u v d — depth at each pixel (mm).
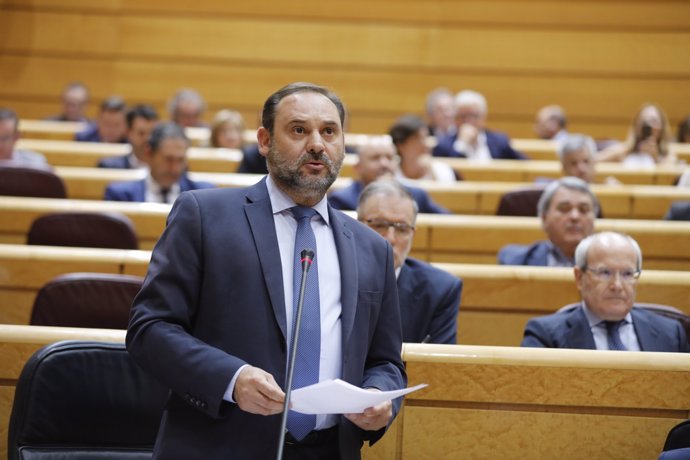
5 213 7836
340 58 15586
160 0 15812
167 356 3150
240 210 3438
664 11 15359
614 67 15430
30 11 15930
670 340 5344
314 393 2982
